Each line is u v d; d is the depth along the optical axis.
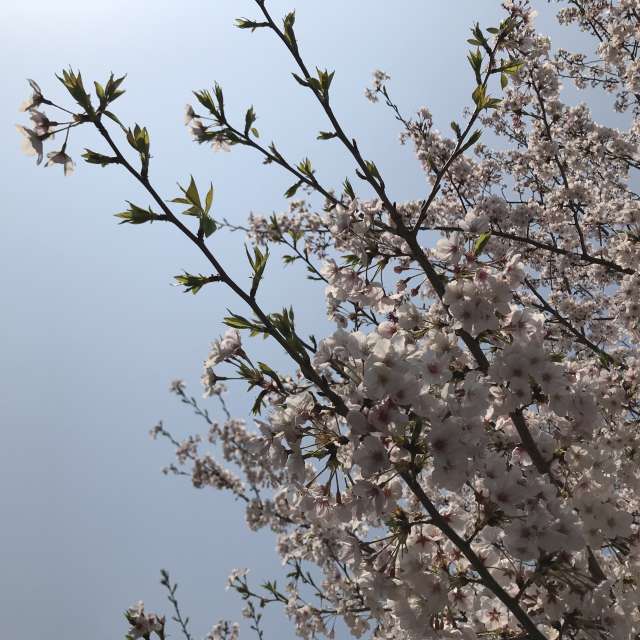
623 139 9.38
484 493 2.89
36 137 2.46
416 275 4.02
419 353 2.67
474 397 2.73
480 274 3.24
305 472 2.69
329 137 3.80
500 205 8.80
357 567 3.01
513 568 3.12
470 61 3.82
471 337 3.37
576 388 3.28
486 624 3.25
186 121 4.12
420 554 2.94
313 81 3.72
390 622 3.69
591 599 2.80
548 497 2.67
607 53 9.55
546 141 8.89
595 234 9.53
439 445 2.56
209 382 3.00
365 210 3.99
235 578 7.64
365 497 2.65
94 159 2.44
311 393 2.73
